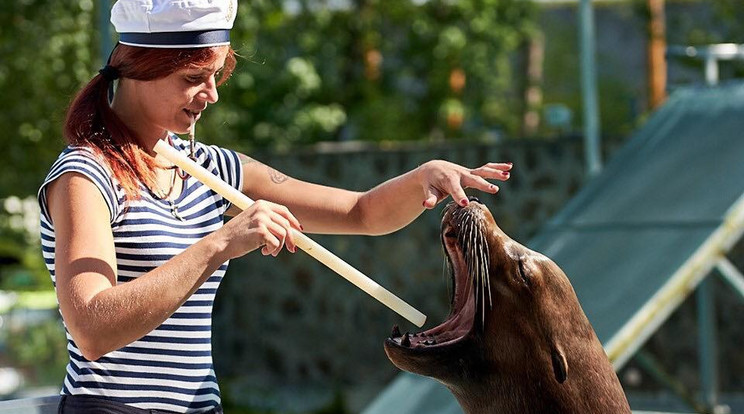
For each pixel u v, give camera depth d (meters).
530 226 14.58
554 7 26.64
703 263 8.59
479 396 4.36
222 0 3.92
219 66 3.97
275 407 14.86
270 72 19.28
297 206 4.61
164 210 3.98
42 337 15.44
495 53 20.44
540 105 22.27
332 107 19.61
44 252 3.91
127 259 3.87
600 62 25.44
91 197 3.75
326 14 19.89
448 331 4.31
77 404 3.89
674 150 10.38
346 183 14.95
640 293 8.52
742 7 18.34
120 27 3.94
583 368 4.31
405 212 4.55
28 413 4.21
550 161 14.49
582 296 8.89
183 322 3.97
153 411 3.95
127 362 3.91
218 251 3.63
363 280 4.06
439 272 14.95
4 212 15.03
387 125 19.84
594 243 9.54
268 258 15.73
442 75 20.38
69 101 4.11
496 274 4.29
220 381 15.69
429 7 20.23
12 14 13.20
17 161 13.54
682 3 23.30
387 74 20.70
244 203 3.92
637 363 13.98
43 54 13.21
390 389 9.32
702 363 10.31
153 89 3.92
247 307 15.86
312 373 15.64
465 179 4.37
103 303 3.53
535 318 4.28
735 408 13.18
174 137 4.33
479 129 21.55
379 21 20.44
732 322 14.02
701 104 10.94
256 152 15.25
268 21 16.30
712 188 9.43
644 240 9.20
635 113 22.48
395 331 4.38
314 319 15.60
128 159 3.92
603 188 10.42
